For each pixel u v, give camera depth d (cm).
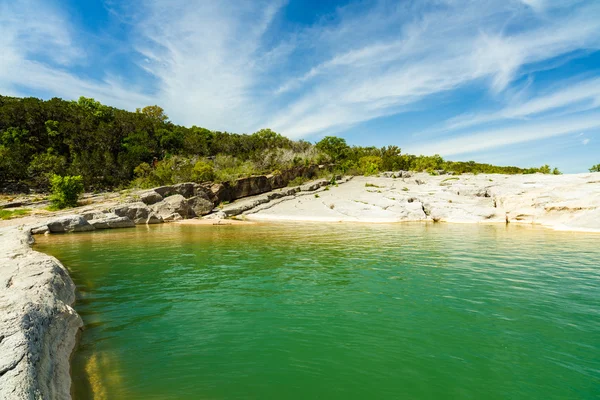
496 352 629
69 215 2706
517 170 6612
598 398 490
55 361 519
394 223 3306
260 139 8131
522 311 830
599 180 3291
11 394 354
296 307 872
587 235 2270
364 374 561
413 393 508
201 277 1173
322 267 1316
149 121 7031
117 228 2928
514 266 1320
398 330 727
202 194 4225
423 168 6800
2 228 2219
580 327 734
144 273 1233
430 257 1510
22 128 5550
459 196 3894
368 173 6581
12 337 454
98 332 726
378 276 1173
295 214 3978
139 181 4744
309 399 494
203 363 597
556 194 3069
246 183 5006
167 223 3409
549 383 528
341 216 3772
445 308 855
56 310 655
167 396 500
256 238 2189
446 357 612
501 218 3278
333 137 8844
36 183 4691
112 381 539
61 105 6259
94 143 5766
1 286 694
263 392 512
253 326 755
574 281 1098
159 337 702
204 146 7038
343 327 745
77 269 1296
